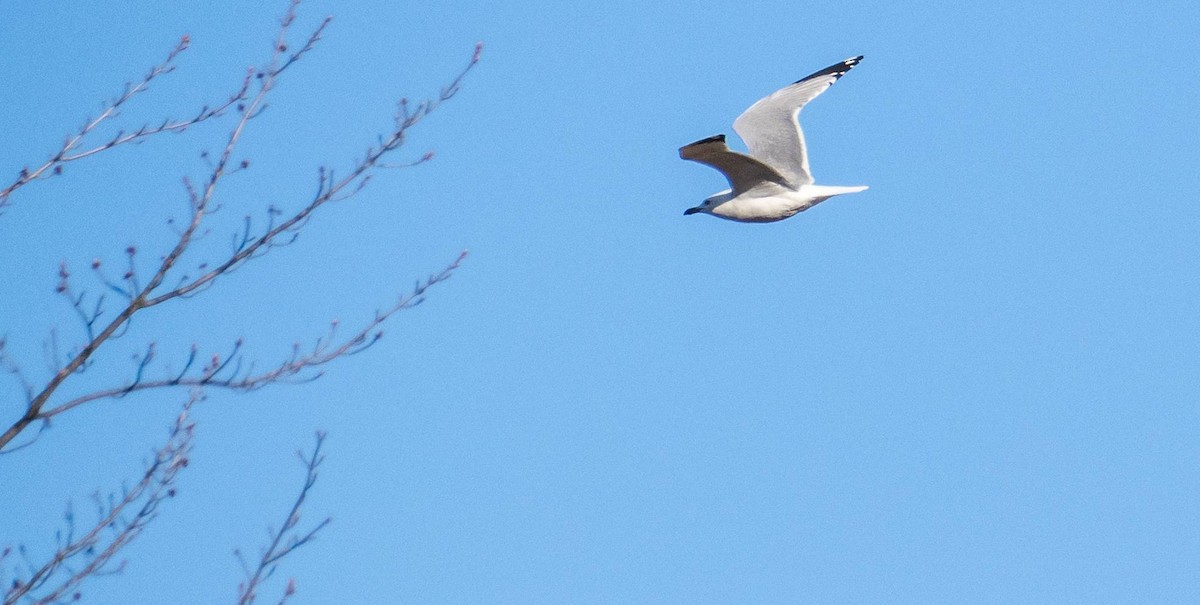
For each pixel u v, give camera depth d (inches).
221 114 473.1
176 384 418.6
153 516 411.2
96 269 413.4
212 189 435.2
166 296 418.6
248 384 427.2
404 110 470.6
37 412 396.8
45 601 389.7
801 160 720.3
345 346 441.7
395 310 448.8
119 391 409.7
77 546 398.0
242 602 378.9
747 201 714.8
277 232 439.5
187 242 423.2
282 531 390.3
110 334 408.2
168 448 419.5
